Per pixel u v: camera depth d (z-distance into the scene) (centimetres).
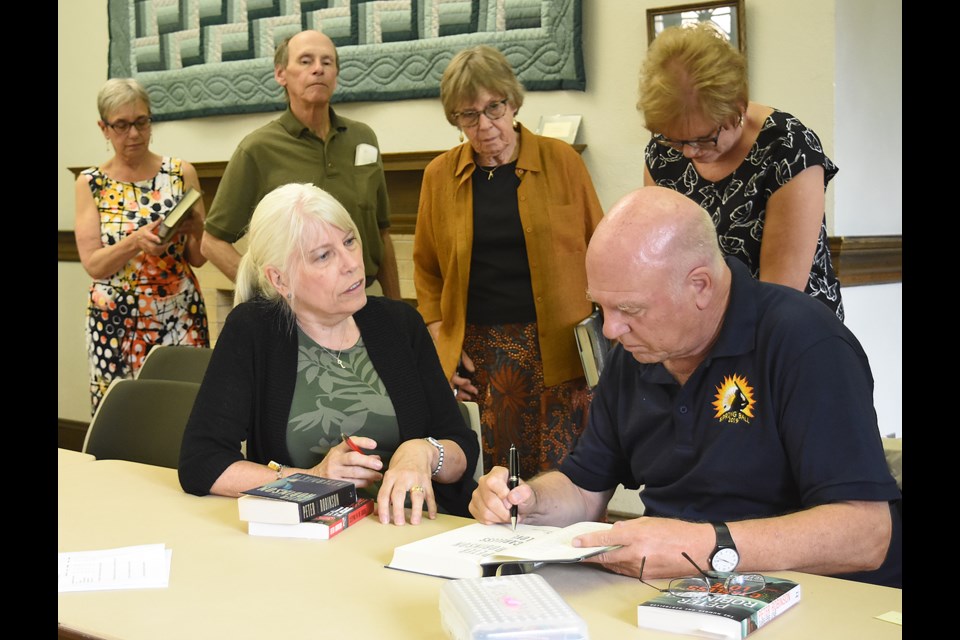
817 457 165
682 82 230
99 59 569
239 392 222
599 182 398
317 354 229
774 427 174
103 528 192
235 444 220
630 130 388
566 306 313
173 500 212
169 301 404
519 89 306
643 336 174
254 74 489
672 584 148
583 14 393
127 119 393
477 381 322
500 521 181
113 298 398
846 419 166
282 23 475
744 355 177
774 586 144
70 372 604
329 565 169
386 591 156
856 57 364
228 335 227
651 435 192
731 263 184
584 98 398
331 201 222
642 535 154
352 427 227
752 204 254
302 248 217
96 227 402
